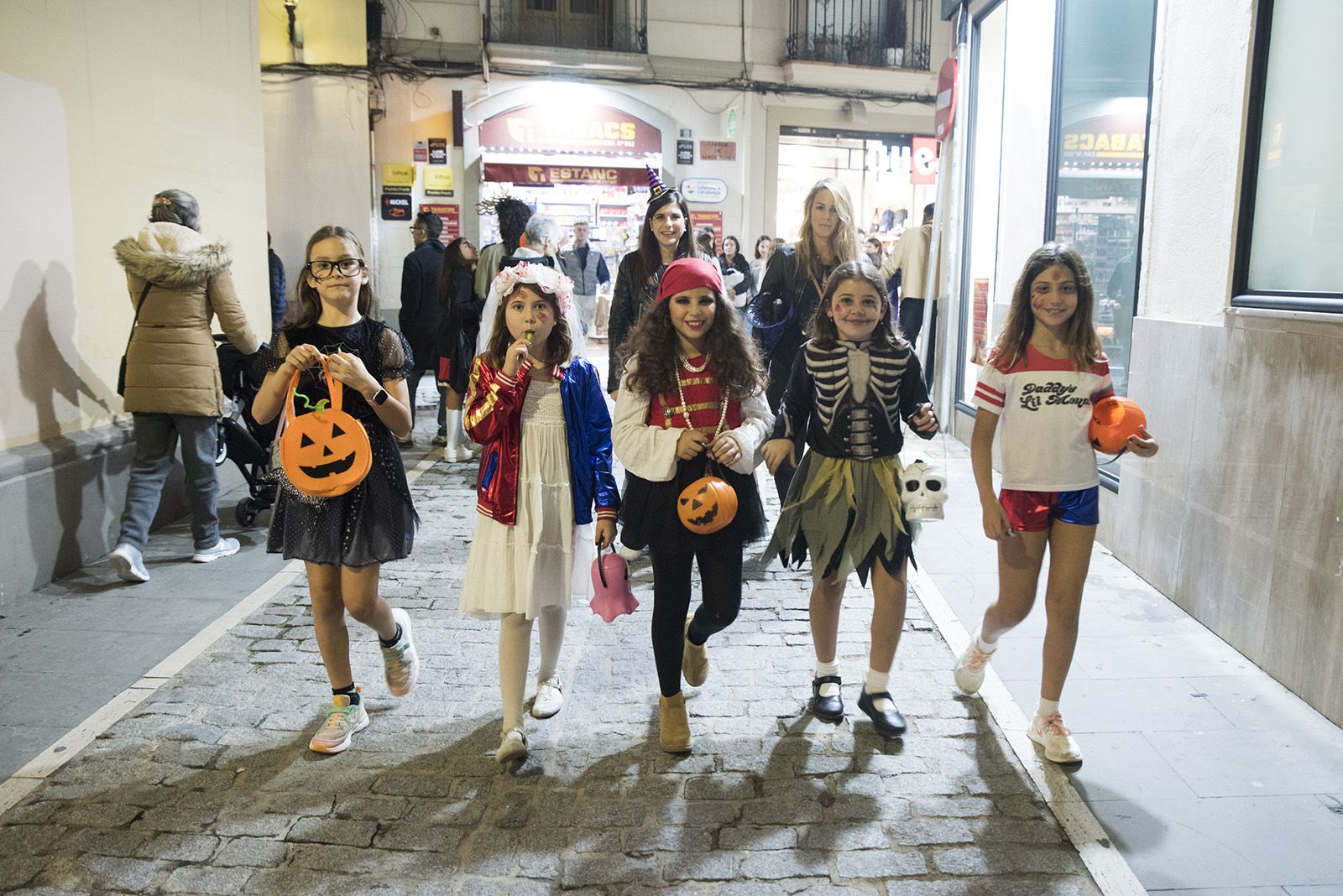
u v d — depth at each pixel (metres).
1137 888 2.40
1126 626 4.12
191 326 4.81
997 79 7.48
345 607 3.10
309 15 12.06
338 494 2.83
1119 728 3.24
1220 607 3.98
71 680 3.60
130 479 4.77
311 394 2.99
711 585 3.00
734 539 2.97
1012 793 2.84
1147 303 4.71
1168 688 3.54
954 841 2.60
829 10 15.06
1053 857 2.53
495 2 14.09
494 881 2.44
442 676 3.65
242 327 5.00
